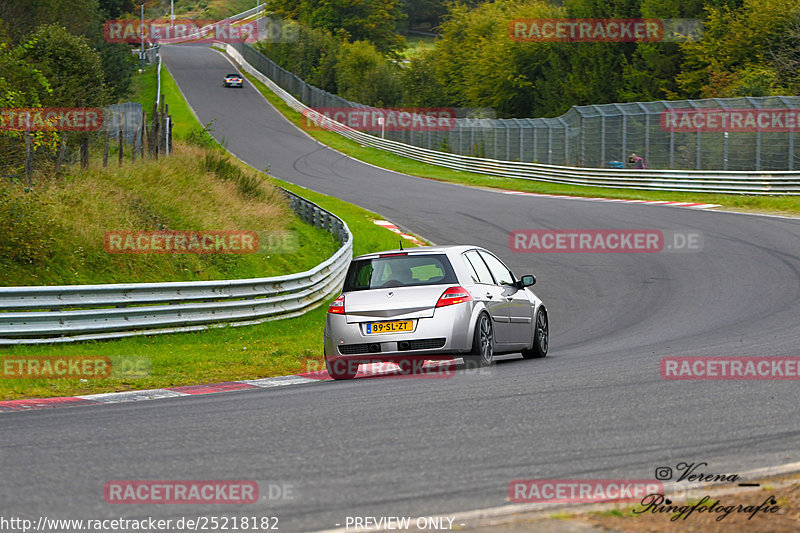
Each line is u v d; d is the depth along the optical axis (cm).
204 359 2802
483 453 1309
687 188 8462
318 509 1048
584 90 15338
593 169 9619
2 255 3594
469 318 2294
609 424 1499
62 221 3994
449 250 2409
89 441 1472
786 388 1805
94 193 4488
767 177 7800
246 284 3769
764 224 6288
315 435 1473
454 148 13262
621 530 934
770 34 11506
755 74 10619
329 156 13338
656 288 4553
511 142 11706
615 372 2123
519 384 1983
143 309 3272
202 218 5028
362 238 6581
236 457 1326
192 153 6775
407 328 2278
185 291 3497
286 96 19038
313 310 4356
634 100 13988
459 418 1584
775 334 2825
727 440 1356
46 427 1625
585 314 4009
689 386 1867
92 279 3778
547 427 1486
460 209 8325
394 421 1574
